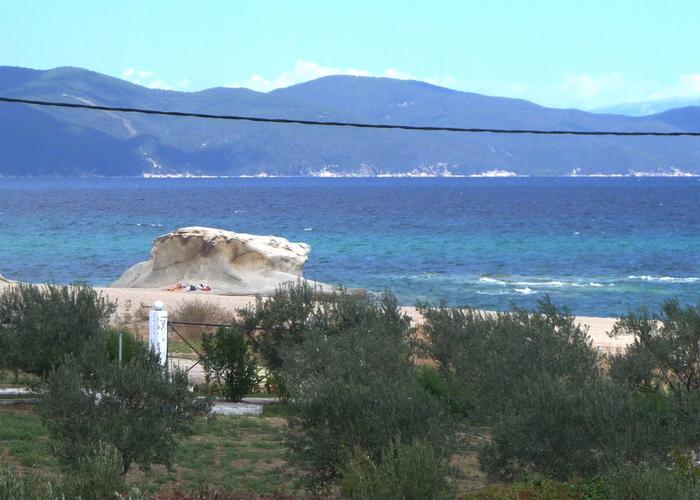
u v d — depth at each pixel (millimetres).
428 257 100250
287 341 27891
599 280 81875
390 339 23922
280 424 23812
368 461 14367
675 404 18531
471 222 160625
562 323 25109
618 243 117500
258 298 29672
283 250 65812
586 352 22922
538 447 16109
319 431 16109
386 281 80000
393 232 136250
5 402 24109
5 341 24531
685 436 16828
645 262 96438
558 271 88562
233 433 22422
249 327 29062
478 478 18250
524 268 90875
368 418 15750
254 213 195125
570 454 15969
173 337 39062
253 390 29234
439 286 77000
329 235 131125
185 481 17375
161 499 14891
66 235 125750
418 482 13398
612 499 13461
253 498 15625
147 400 16828
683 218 170125
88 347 18359
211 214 190000
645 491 13125
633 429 15969
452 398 22656
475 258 99375
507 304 67062
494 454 16734
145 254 100250
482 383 21312
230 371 27734
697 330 23062
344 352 22047
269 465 19375
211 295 57188
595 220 165500
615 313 63469
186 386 17484
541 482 15141
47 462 17750
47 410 16391
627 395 17078
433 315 28828
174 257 64250
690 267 92000
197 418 23703
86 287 26734
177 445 17156
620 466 14516
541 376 18641
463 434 20609
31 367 24953
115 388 16625
